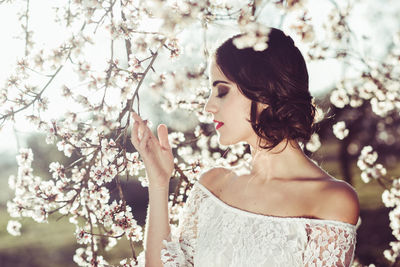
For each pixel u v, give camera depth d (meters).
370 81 2.83
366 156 3.22
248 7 1.43
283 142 1.75
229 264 1.67
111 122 1.83
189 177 2.35
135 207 12.54
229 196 1.86
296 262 1.56
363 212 10.14
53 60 1.84
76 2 1.99
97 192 2.02
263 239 1.62
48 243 11.63
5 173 11.22
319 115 2.27
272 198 1.71
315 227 1.56
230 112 1.70
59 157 7.00
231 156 2.31
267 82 1.64
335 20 2.53
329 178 1.67
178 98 2.41
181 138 2.57
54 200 2.02
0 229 13.28
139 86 1.81
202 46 1.69
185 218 1.97
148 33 1.67
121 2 1.84
